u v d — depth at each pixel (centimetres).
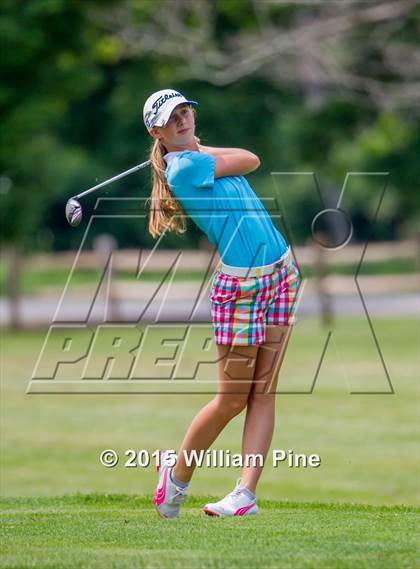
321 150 8244
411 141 9281
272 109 11038
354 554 1418
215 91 11238
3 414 3772
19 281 6881
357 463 2903
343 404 3853
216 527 1644
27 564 1377
